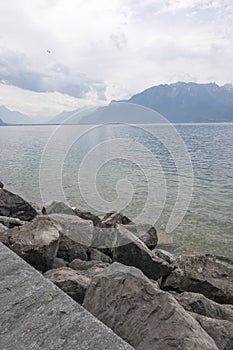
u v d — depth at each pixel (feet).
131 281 11.44
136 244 21.02
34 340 8.02
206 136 217.56
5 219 26.91
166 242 42.93
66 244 22.75
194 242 45.19
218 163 123.13
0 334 8.27
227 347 11.24
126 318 10.43
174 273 19.29
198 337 9.55
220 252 42.83
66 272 14.88
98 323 8.48
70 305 9.12
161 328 9.83
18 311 8.96
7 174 83.61
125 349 7.73
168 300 10.57
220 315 14.23
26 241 17.63
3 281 10.21
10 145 147.95
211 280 18.67
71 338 8.03
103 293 11.44
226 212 61.82
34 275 10.53
